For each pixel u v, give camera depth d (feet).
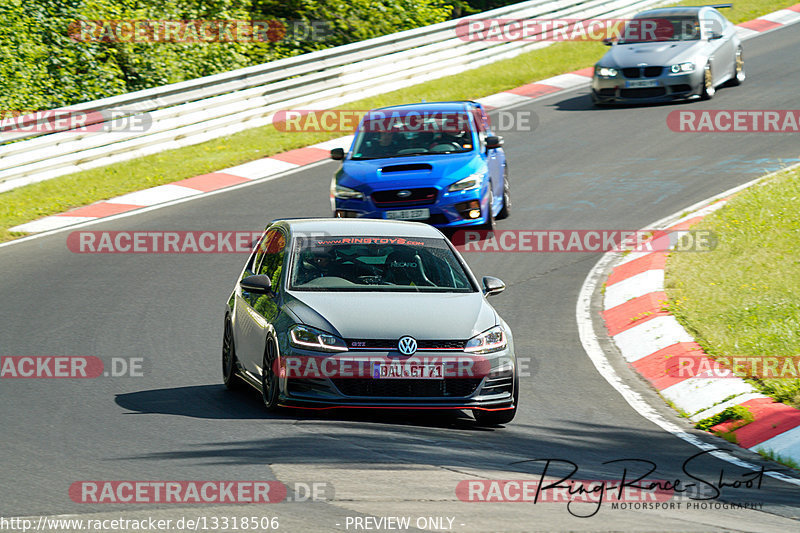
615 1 356.18
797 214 170.60
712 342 119.14
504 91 289.33
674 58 257.14
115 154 231.30
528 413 100.58
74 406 99.04
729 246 159.63
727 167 208.85
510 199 200.03
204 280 155.22
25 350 121.70
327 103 275.18
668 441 92.84
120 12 317.42
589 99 277.23
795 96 259.19
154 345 124.16
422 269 103.76
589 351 123.95
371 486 73.72
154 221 189.67
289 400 92.53
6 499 71.00
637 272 151.74
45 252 171.73
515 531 64.75
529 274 157.17
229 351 107.76
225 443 85.25
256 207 197.06
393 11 387.75
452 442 88.22
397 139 182.19
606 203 191.83
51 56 294.87
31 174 214.28
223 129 254.27
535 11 333.62
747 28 351.05
